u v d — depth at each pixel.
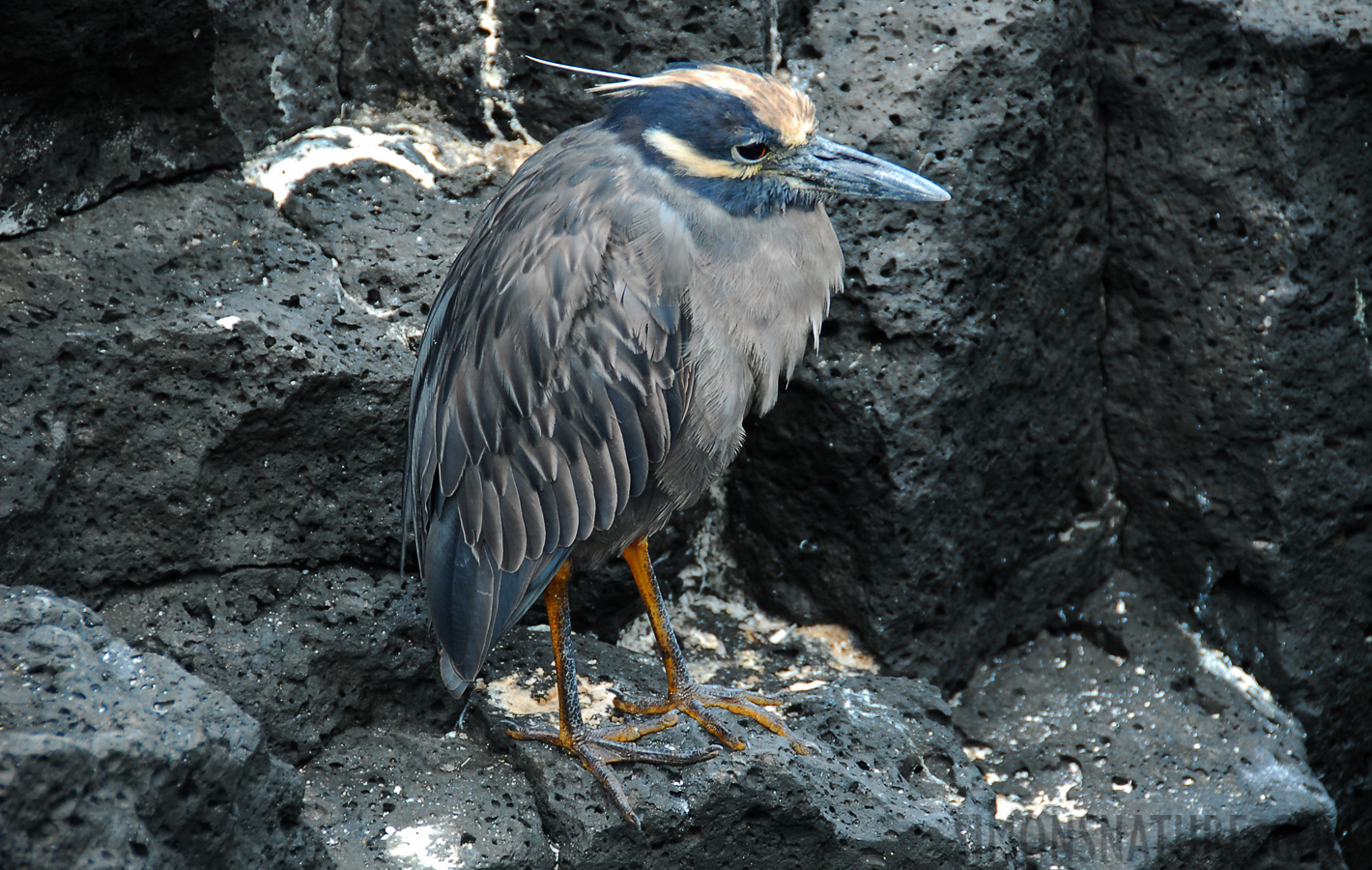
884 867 7.60
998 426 9.54
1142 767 9.42
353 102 9.54
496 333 6.87
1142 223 9.72
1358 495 9.82
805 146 7.00
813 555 9.70
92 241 7.94
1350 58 8.91
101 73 7.78
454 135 9.40
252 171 8.75
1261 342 9.39
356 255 8.55
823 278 7.36
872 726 8.33
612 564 8.98
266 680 7.46
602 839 7.10
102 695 5.57
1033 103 8.97
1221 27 9.04
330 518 7.93
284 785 6.18
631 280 6.83
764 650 9.72
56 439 7.22
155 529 7.55
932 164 8.83
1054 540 10.25
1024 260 9.34
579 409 6.90
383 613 7.84
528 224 6.98
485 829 7.11
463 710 7.96
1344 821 10.48
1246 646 10.07
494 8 9.09
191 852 5.67
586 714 7.86
